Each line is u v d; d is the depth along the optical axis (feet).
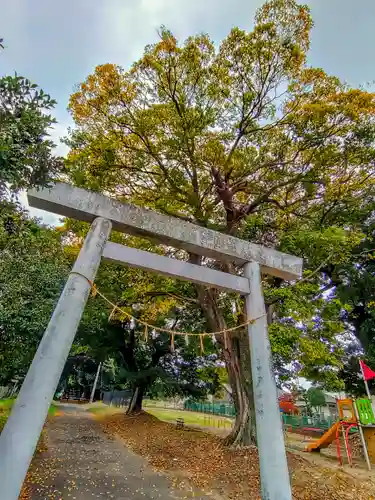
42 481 25.59
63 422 63.26
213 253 21.12
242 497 24.41
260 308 20.40
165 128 36.29
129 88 36.40
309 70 37.17
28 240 31.89
